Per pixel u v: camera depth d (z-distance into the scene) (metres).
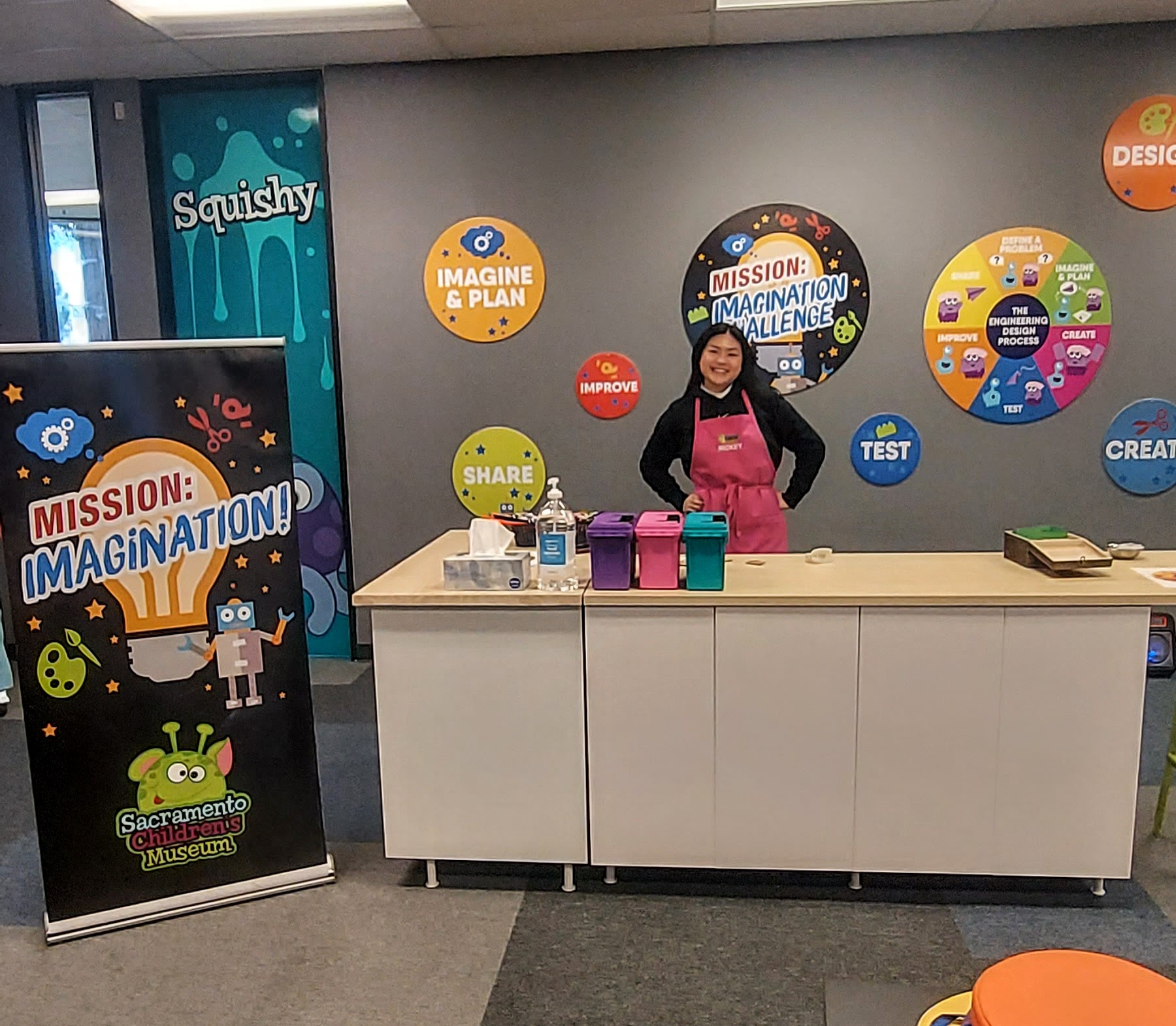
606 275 3.92
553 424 4.04
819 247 3.82
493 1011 2.01
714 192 3.83
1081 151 3.69
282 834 2.49
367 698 3.94
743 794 2.37
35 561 2.23
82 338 4.40
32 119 4.23
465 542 3.07
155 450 2.31
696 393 3.94
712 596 2.28
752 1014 1.98
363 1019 2.00
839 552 4.01
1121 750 2.26
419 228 3.96
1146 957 2.15
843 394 3.90
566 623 2.34
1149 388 3.82
